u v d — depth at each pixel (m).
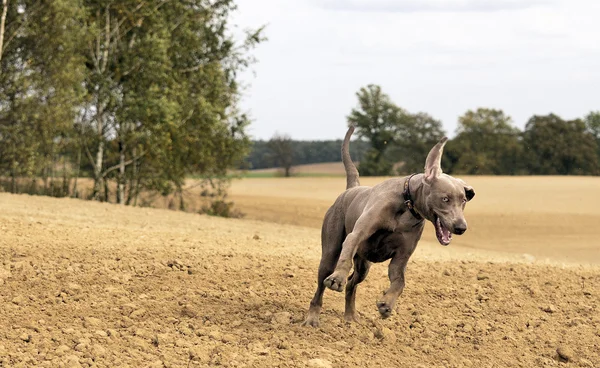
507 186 64.88
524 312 9.92
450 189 7.07
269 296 9.83
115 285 9.55
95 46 35.66
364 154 109.25
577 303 10.41
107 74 34.53
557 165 113.88
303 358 7.36
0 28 30.34
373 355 7.73
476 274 12.03
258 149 133.50
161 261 10.95
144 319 8.32
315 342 7.93
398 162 110.94
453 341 8.55
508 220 35.31
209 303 9.12
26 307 8.32
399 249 7.62
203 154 35.53
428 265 12.81
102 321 8.09
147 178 36.34
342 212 8.32
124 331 7.80
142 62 33.66
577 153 112.00
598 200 47.97
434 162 7.22
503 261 15.34
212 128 35.31
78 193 36.91
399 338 8.46
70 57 32.41
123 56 34.28
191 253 11.85
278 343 7.73
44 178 36.19
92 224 17.94
